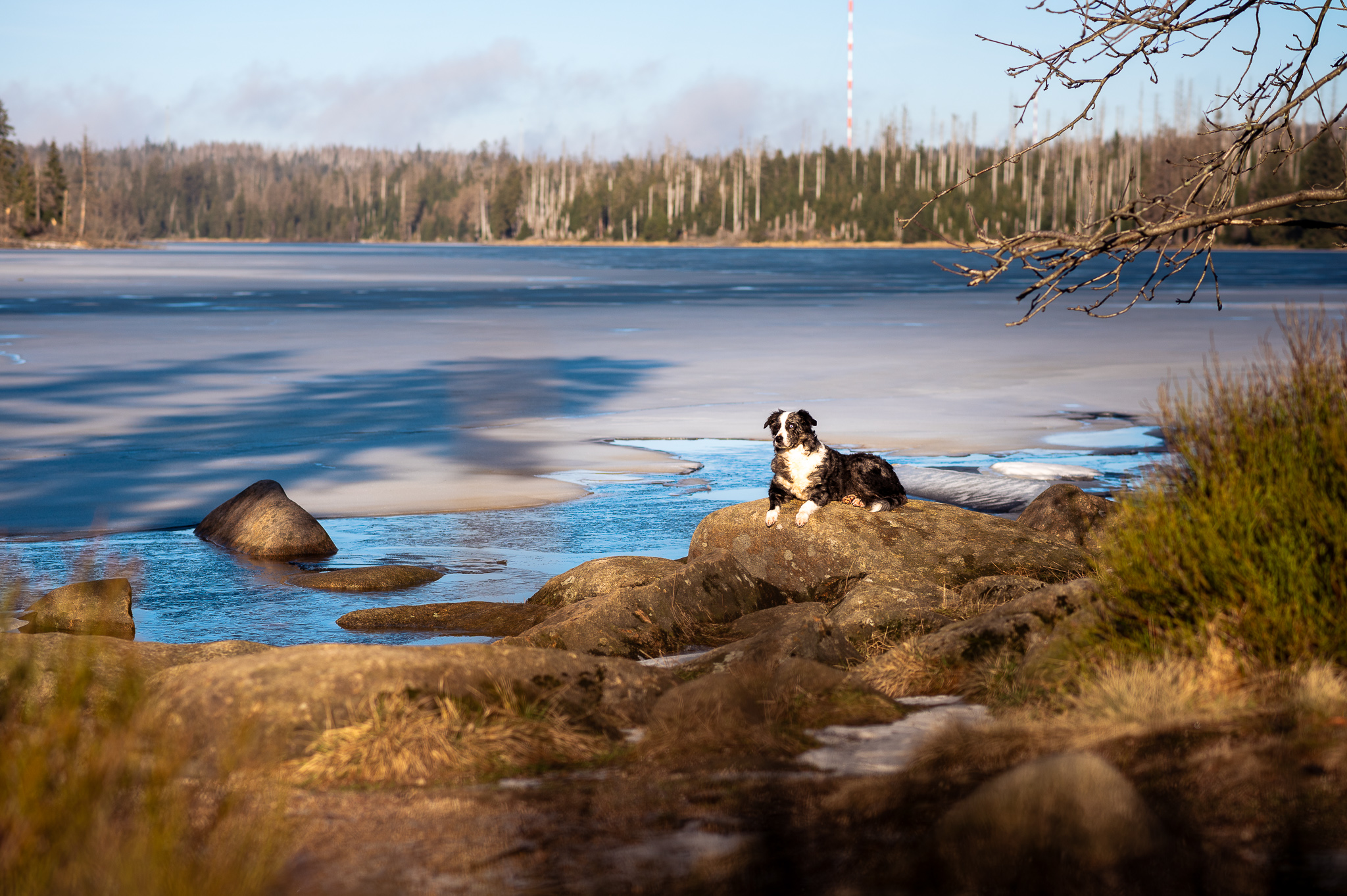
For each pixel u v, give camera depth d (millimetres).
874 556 9711
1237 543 5559
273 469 16516
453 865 3648
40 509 13922
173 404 22500
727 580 9336
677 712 5539
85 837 3035
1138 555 5926
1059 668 5824
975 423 20875
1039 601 7176
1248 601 5406
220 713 5184
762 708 5688
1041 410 22422
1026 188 187375
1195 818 3678
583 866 3645
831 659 7316
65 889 2910
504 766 4941
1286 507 5574
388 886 3471
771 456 17891
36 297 54719
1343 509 5438
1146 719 4742
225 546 12211
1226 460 5953
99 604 9164
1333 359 6086
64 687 3531
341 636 9328
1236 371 26172
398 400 23422
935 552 9773
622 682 5980
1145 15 6742
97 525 13273
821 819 4039
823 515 10039
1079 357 31453
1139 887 3252
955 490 15039
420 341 35531
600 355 32156
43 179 176500
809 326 42125
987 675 6344
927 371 28688
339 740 4973
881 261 135875
